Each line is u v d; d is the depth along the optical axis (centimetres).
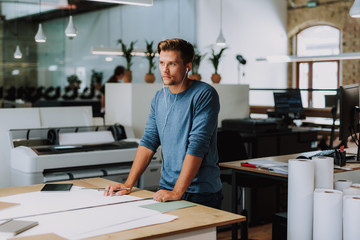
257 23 1034
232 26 983
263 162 301
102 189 203
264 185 361
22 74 1051
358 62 1004
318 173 247
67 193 194
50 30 1071
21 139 343
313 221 236
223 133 377
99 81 1065
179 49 192
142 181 358
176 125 200
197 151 190
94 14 1077
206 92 195
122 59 1041
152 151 215
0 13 1020
